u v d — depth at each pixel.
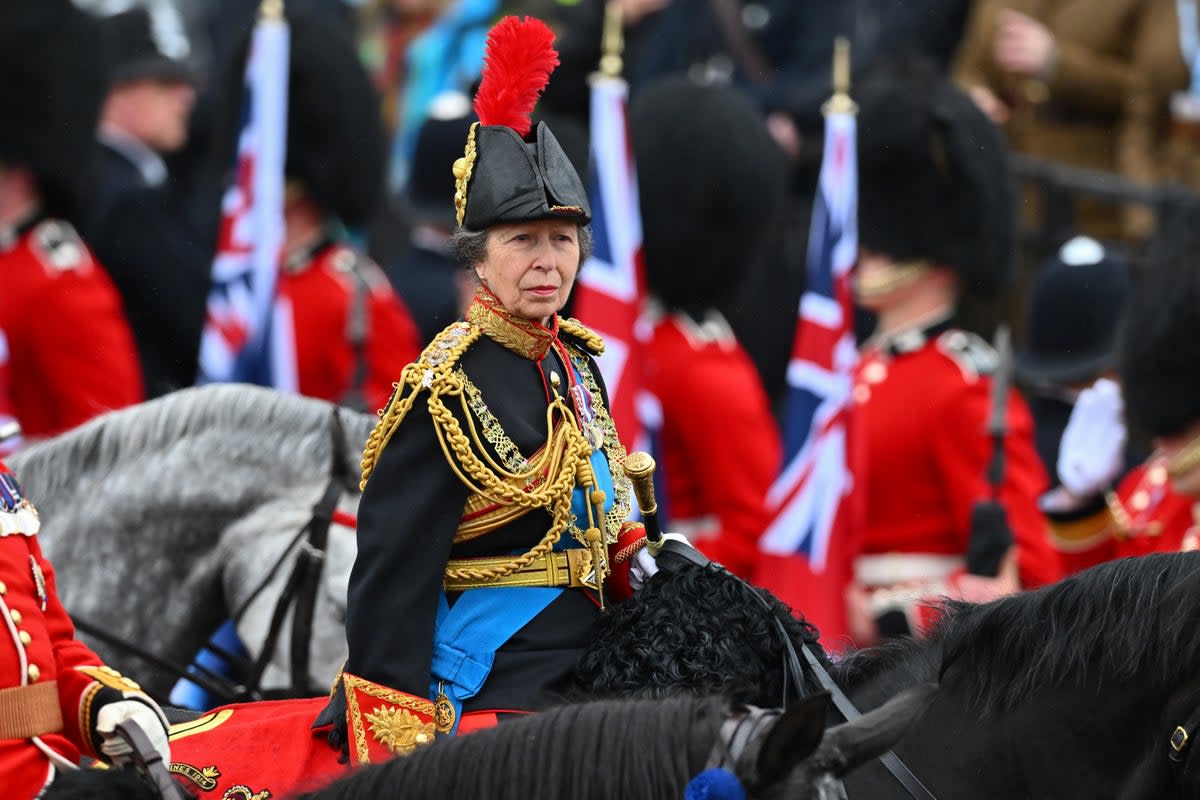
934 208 25.08
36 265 24.22
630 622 13.38
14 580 12.85
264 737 13.81
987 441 23.14
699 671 12.95
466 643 13.43
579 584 13.61
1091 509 22.94
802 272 31.70
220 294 25.88
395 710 13.07
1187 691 12.39
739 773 9.95
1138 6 33.16
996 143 25.59
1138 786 12.55
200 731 14.05
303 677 17.95
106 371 24.38
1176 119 32.97
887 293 24.94
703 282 25.03
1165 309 22.36
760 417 24.44
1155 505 22.70
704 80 26.88
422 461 13.32
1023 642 12.92
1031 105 33.75
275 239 25.72
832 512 24.25
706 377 24.17
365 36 37.00
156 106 31.56
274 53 26.33
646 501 13.57
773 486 24.39
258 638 18.16
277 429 18.45
